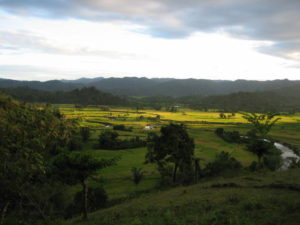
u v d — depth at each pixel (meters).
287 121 153.38
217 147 79.50
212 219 10.89
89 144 80.88
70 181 16.78
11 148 14.05
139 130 113.81
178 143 35.88
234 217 10.58
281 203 11.62
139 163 57.94
